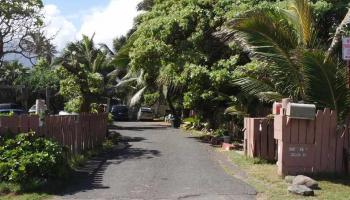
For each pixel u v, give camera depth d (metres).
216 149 17.88
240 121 20.75
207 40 21.50
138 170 12.88
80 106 21.34
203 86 21.08
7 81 45.69
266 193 9.96
